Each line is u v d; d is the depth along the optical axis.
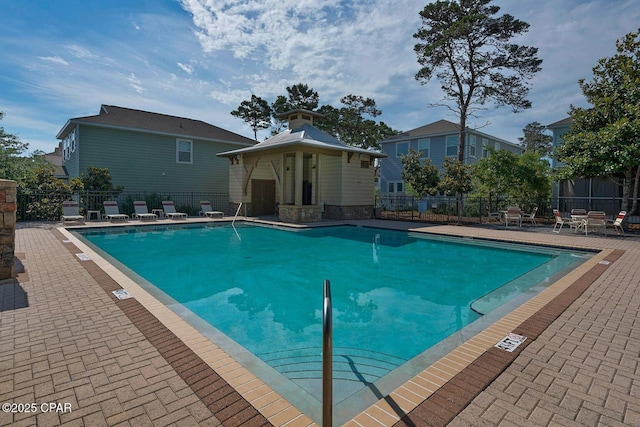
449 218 16.34
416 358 3.12
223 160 20.86
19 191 13.59
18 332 3.29
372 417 2.11
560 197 16.36
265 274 7.13
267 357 3.55
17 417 2.05
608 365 2.74
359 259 8.55
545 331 3.42
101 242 10.72
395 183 26.72
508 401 2.26
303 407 2.36
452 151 23.62
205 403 2.23
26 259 6.68
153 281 6.57
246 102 29.42
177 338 3.19
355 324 4.52
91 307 4.01
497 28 17.02
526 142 42.69
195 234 12.41
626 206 12.42
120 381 2.47
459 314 4.88
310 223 14.27
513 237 10.50
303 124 17.78
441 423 2.04
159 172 18.45
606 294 4.71
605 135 11.46
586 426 2.02
